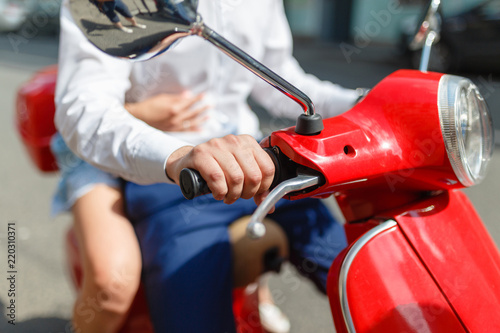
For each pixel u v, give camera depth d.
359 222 0.90
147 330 1.17
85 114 0.95
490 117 0.85
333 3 11.39
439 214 0.84
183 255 1.04
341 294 0.75
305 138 0.75
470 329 0.76
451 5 6.91
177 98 1.22
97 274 1.06
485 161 0.83
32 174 3.50
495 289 0.80
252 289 1.29
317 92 1.39
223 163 0.70
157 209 1.12
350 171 0.74
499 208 2.76
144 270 1.09
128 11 0.71
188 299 1.01
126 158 0.88
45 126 1.66
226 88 1.32
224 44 0.74
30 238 2.58
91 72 1.04
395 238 0.80
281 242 1.12
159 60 1.19
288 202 1.17
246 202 1.13
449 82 0.80
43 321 1.90
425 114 0.78
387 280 0.76
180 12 0.72
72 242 1.39
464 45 6.63
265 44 1.40
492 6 6.52
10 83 6.50
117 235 1.10
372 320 0.74
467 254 0.82
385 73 7.50
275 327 1.65
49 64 7.69
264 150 0.75
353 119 0.81
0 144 4.17
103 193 1.18
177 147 0.82
